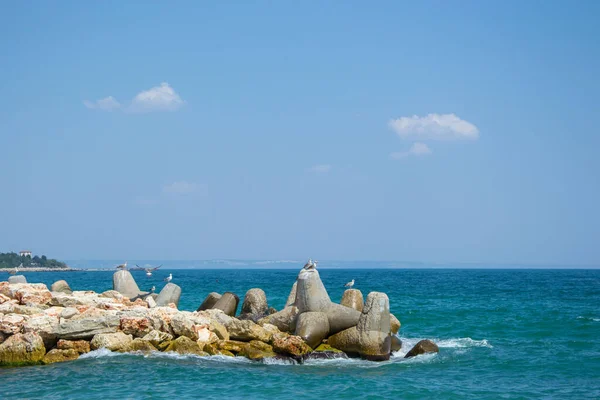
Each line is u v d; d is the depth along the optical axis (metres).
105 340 25.47
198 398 19.94
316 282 28.48
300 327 26.80
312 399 20.03
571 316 45.81
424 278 156.25
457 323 41.34
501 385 22.42
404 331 37.41
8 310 26.94
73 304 29.05
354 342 26.52
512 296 71.38
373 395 20.62
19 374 22.67
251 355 25.44
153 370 23.17
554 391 21.58
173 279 136.25
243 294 74.31
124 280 35.88
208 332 26.64
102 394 20.20
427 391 21.28
